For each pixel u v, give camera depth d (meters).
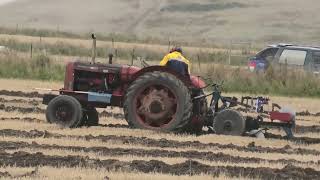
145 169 36.81
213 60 130.25
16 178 33.06
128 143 46.31
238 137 50.88
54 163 37.56
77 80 55.03
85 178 33.53
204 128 57.94
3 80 93.44
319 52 96.25
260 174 36.91
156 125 52.06
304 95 92.12
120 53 143.62
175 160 40.03
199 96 52.56
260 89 91.88
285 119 52.34
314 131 60.84
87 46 156.50
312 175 37.62
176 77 51.81
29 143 44.41
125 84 54.19
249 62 99.19
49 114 53.31
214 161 40.56
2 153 40.09
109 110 68.50
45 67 99.06
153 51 151.25
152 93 51.75
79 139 46.91
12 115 59.34
